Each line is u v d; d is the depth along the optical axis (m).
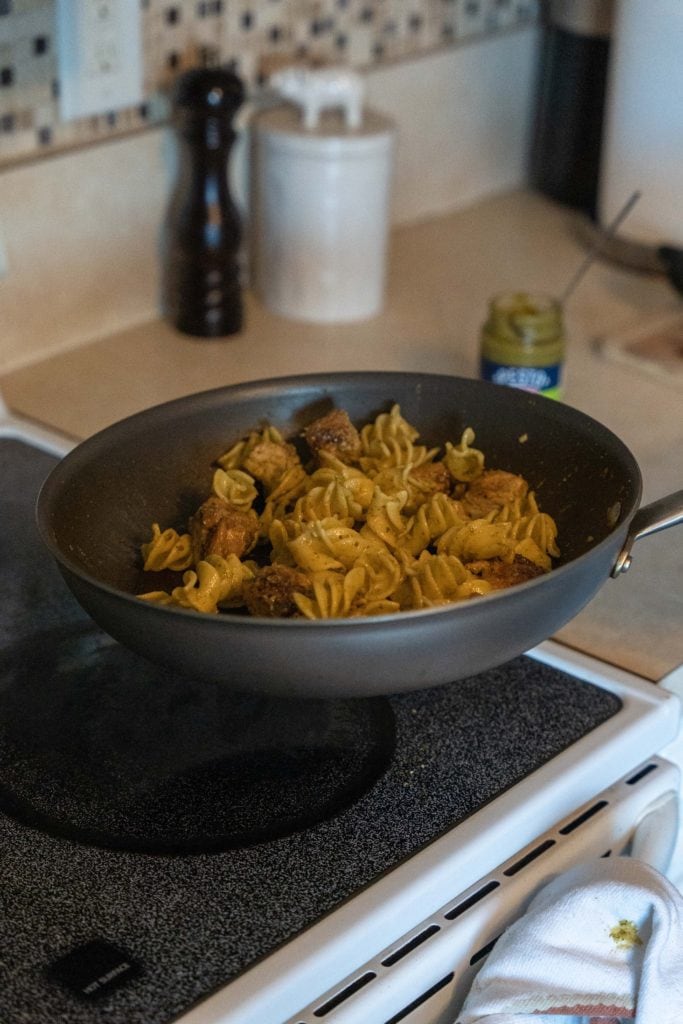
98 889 0.64
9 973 0.59
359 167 1.22
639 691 0.79
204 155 1.17
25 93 1.10
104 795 0.71
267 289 1.29
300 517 0.79
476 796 0.70
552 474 0.82
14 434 1.07
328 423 0.83
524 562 0.74
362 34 1.36
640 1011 0.62
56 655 0.83
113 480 0.79
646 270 1.41
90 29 1.11
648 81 1.26
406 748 0.74
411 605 0.72
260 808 0.69
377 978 0.62
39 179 1.14
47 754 0.74
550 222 1.54
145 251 1.25
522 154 1.61
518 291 1.36
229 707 0.78
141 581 0.77
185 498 0.83
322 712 0.77
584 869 0.67
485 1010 0.63
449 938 0.64
